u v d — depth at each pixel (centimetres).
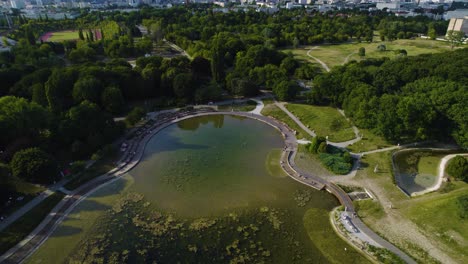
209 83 11694
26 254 4956
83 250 5069
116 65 12275
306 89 12200
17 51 14512
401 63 10988
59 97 9450
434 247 5019
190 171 7269
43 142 7419
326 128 9125
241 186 6756
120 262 4859
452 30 19112
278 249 5134
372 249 5031
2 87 10412
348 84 9825
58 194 6284
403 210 5869
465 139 7406
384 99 8188
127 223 5653
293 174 7144
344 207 6006
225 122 9862
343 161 7338
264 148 8312
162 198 6347
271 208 6094
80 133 7631
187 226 5603
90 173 7006
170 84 11162
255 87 11438
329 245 5206
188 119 9981
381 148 8006
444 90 8125
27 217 5631
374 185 6644
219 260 4919
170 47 19175
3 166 6656
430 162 7519
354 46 19425
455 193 6066
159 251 5069
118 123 8600
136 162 7538
